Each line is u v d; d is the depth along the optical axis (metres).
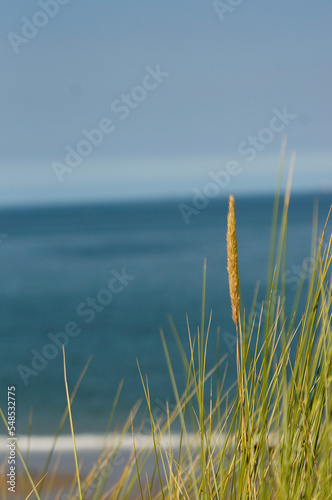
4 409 18.50
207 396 13.10
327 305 1.74
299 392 1.77
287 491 1.69
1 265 60.50
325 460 1.70
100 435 10.95
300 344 1.76
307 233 70.94
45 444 11.07
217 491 1.90
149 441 2.89
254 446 1.80
